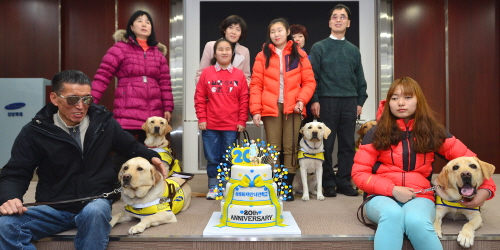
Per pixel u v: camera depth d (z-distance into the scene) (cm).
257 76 304
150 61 317
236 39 337
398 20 467
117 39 315
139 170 198
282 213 227
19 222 167
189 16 483
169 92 332
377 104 476
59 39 452
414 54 467
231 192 197
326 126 311
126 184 192
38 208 174
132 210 206
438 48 465
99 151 196
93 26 461
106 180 197
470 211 199
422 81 467
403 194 192
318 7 476
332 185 312
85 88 180
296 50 302
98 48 461
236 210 194
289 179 293
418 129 204
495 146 462
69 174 186
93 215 168
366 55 481
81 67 461
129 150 216
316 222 213
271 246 182
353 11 479
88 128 190
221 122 297
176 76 476
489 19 462
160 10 467
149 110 316
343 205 268
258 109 296
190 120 483
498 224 205
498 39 463
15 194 170
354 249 184
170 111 333
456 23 462
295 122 300
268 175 200
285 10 476
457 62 463
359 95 338
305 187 292
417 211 179
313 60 321
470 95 463
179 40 475
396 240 175
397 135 205
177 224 207
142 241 182
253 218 193
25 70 452
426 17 466
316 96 318
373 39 480
